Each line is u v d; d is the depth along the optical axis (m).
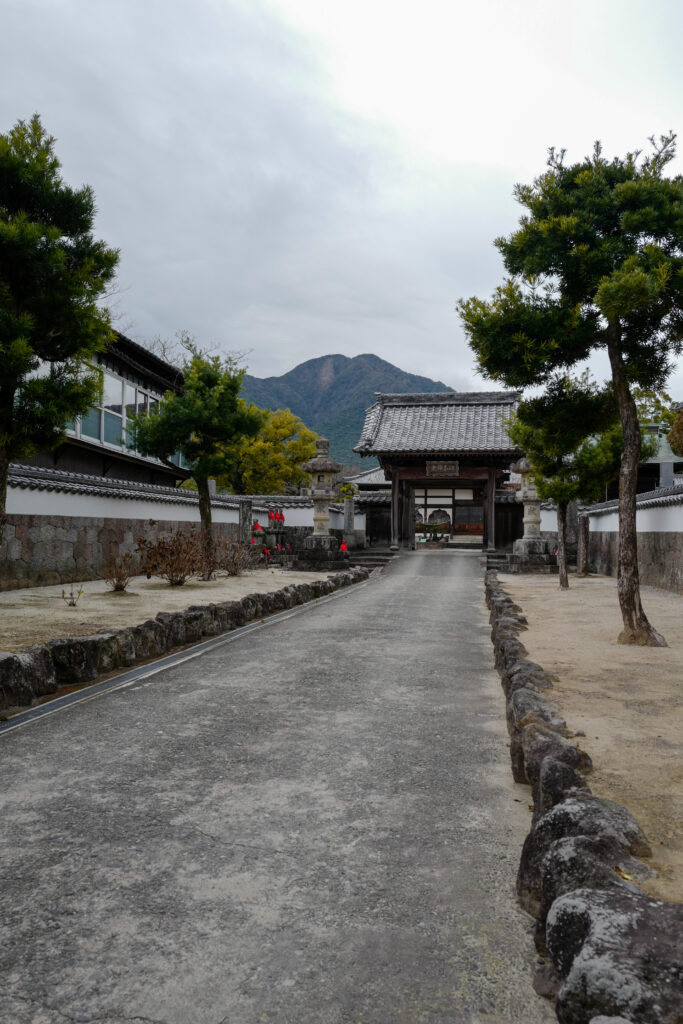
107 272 8.82
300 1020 1.77
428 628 9.52
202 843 2.80
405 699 5.36
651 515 15.77
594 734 3.87
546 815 2.39
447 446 27.12
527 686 4.87
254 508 26.55
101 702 5.21
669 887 2.08
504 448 26.42
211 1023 1.76
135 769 3.71
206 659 7.00
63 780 3.53
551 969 1.91
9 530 11.80
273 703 5.20
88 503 14.30
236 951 2.06
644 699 4.73
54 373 8.39
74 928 2.18
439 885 2.48
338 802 3.25
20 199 8.36
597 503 23.53
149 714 4.86
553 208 8.11
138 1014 1.79
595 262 7.57
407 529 29.58
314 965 2.00
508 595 12.57
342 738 4.30
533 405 8.95
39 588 12.25
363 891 2.43
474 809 3.18
